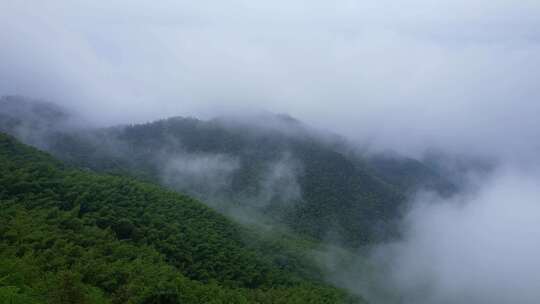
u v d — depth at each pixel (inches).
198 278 1854.1
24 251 1396.4
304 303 1894.7
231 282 1939.0
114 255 1589.6
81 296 1146.0
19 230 1480.1
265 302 1793.8
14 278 1166.3
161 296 1317.7
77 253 1477.6
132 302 1270.9
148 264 1593.3
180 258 1902.1
